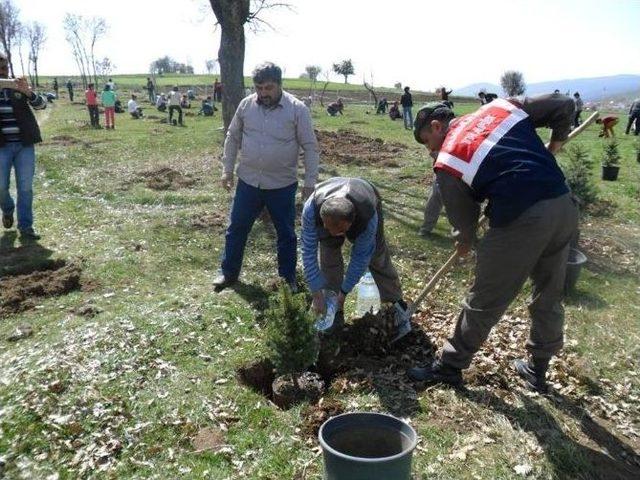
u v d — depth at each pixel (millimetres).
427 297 6070
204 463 3467
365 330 4875
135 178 11289
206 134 18688
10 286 5832
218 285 5852
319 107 40906
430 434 3736
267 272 6477
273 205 5473
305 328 4062
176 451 3564
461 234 4016
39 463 3438
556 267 3965
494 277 3822
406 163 14031
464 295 6191
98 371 4266
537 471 3461
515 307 5832
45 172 11664
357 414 3309
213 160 13656
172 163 13195
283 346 4035
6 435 3613
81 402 3914
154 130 21172
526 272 3795
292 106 5215
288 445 3619
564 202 3688
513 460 3541
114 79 79000
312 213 4160
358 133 21047
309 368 4664
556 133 3979
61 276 6039
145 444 3607
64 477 3348
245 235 5680
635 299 6293
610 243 8383
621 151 19000
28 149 7215
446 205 3859
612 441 3896
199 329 4953
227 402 4016
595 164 15891
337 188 4141
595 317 5742
